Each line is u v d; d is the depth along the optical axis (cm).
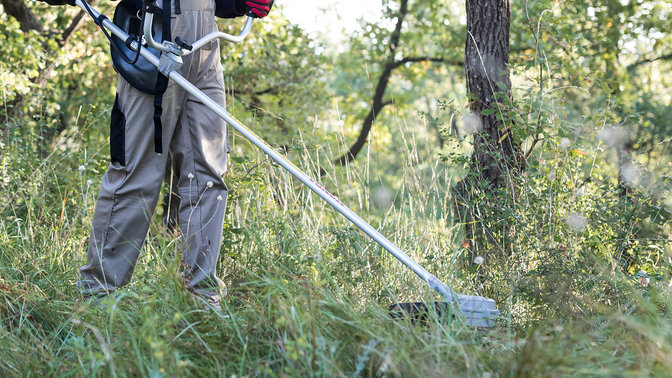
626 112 411
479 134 404
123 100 289
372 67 1434
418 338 220
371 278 353
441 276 366
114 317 253
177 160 302
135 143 290
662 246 377
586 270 342
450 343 219
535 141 410
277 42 1081
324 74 1131
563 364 200
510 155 419
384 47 1330
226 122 301
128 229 296
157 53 286
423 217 447
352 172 489
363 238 382
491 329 262
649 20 781
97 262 296
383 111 1443
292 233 384
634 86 916
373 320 240
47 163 525
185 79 282
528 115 418
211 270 292
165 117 290
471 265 384
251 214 413
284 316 228
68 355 241
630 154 449
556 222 382
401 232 432
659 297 283
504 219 382
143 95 287
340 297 267
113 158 292
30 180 487
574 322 275
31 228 408
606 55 768
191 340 229
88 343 231
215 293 291
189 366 207
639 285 317
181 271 296
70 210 503
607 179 402
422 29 1371
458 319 250
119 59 289
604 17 766
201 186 296
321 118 1083
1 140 547
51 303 281
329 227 390
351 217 282
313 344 207
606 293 315
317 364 204
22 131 606
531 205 384
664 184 385
